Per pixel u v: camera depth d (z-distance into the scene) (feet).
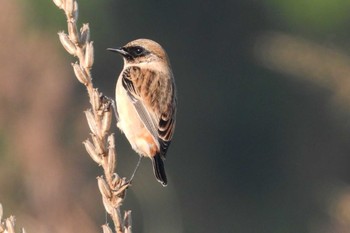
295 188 81.82
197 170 84.84
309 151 81.71
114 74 81.35
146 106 26.48
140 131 26.23
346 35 83.25
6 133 60.95
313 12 85.20
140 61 27.55
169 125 26.55
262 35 81.10
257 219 83.10
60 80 65.10
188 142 85.97
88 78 22.38
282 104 83.66
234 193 84.07
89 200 59.11
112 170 22.22
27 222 55.11
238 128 85.81
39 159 59.77
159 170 25.89
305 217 80.28
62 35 22.36
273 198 83.41
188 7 90.22
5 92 62.69
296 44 71.87
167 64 27.71
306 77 70.95
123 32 88.94
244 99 86.22
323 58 70.44
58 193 57.47
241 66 87.66
